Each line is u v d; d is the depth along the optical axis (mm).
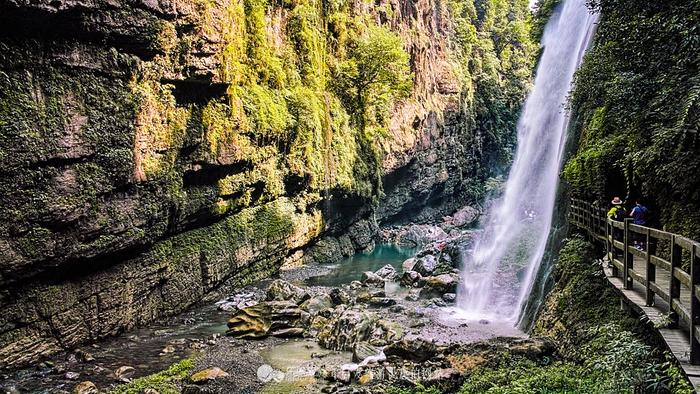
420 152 54719
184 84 19562
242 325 17484
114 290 16453
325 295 22938
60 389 12227
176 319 19031
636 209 12992
